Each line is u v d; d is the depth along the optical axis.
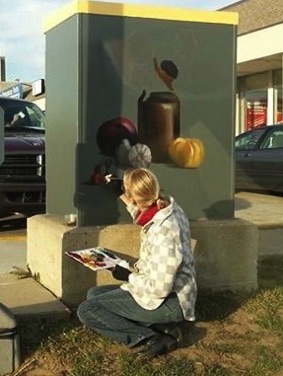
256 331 4.62
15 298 4.84
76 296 4.77
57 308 4.60
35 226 5.41
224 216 5.38
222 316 4.80
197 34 5.20
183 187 5.25
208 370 3.98
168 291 3.91
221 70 5.29
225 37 5.27
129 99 5.02
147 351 4.09
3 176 7.75
